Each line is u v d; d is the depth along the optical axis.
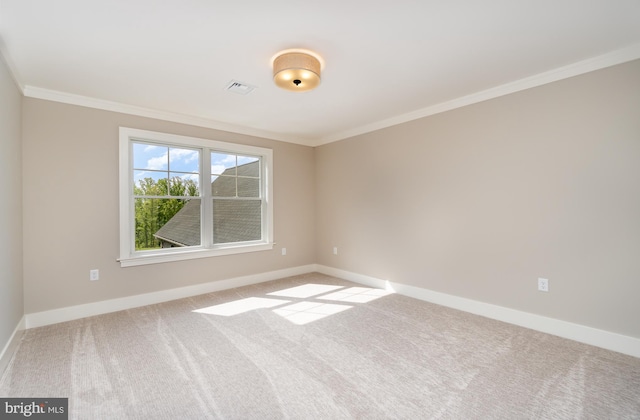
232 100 3.02
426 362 2.07
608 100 2.22
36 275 2.67
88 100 2.90
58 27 1.77
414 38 1.95
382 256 3.89
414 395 1.71
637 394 1.71
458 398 1.69
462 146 3.05
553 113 2.47
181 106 3.19
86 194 2.92
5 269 2.07
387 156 3.79
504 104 2.75
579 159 2.36
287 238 4.57
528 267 2.63
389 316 2.93
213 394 1.72
